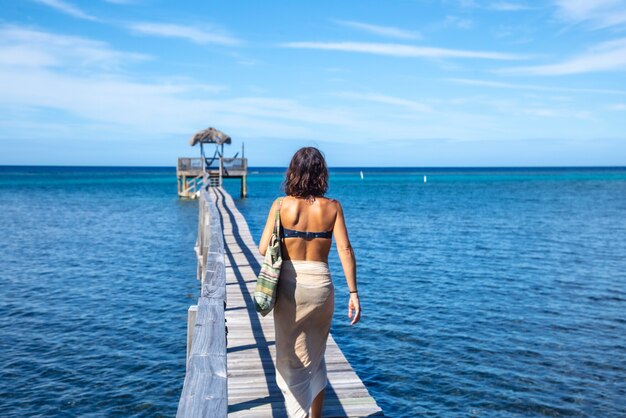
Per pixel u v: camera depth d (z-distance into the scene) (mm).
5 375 7777
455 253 17734
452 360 8141
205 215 11500
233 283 8859
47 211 34312
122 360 8383
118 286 13367
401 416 6398
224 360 2797
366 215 31219
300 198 3092
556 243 20078
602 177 121688
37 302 11836
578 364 8023
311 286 3055
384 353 8422
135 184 76250
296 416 3168
